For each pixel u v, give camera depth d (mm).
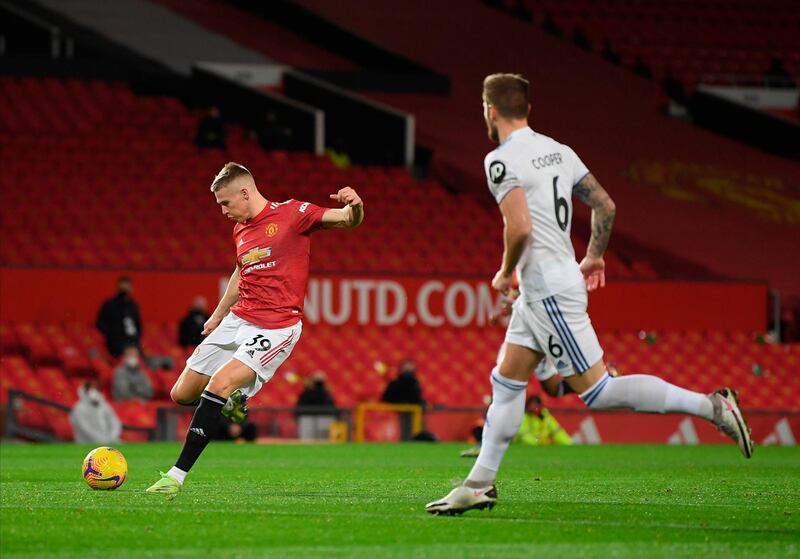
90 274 79938
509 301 24594
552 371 25219
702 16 136625
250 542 20281
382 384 82000
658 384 23109
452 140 112312
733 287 91312
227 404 28453
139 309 76875
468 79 124750
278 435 69125
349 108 110062
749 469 43219
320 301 84688
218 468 41406
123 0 127875
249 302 28828
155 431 67750
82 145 97938
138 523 22391
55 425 67250
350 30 127625
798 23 138125
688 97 126125
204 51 122000
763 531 22141
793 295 100000
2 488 30109
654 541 20609
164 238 89500
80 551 19266
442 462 46875
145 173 95438
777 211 111375
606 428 73062
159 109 108312
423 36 129625
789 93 128750
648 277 90000
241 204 28625
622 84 127875
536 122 119312
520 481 35406
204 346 29141
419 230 96062
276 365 28609
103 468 29094
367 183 99875
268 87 118000
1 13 117562
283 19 132000
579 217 102438
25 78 108750
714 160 118562
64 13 123938
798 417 74625
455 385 83188
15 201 89500
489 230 97938
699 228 106500
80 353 77125
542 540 20688
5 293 78625
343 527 22109
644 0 137875
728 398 23047
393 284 85875
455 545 20000
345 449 58969
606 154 116062
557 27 134000
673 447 65500
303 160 101562
